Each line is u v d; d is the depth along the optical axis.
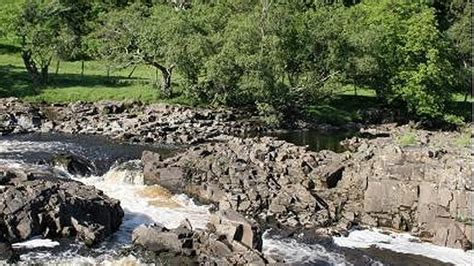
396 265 39.53
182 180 52.06
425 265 39.78
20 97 83.31
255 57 79.50
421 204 45.50
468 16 125.06
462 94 108.31
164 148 65.75
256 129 79.31
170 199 49.91
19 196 40.44
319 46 85.06
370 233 45.19
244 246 38.69
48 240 39.44
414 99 88.88
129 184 53.41
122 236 41.50
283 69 83.62
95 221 41.25
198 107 84.94
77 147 63.31
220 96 85.50
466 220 43.22
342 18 89.75
